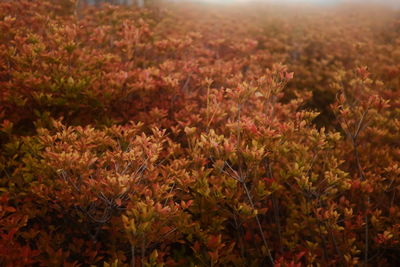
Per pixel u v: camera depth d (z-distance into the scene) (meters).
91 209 2.24
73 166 2.03
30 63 3.29
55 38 3.63
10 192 2.46
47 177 2.28
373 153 3.54
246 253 2.80
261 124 2.70
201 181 2.29
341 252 2.58
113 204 2.08
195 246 2.37
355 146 3.03
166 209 1.82
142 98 3.60
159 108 3.71
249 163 2.21
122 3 8.58
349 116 3.04
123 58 4.81
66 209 2.30
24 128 3.43
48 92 3.15
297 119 2.71
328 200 2.71
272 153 2.46
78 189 2.07
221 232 2.89
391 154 3.63
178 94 3.82
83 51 4.10
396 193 3.21
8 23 3.83
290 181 3.07
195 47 5.73
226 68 4.35
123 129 2.60
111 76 3.54
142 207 1.69
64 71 3.31
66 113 3.41
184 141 3.32
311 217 2.64
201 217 2.60
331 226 2.41
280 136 2.36
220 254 2.41
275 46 7.85
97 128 3.41
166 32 7.30
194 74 4.32
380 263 2.73
